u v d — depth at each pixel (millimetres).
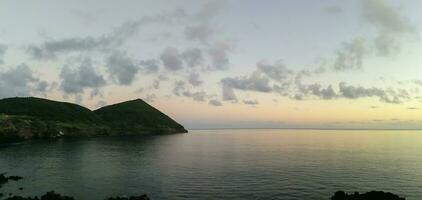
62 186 65500
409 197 57438
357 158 116188
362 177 75500
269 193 59781
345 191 61469
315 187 64625
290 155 127438
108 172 83062
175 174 80125
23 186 65062
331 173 81125
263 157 119562
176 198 56500
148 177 75875
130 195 58500
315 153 136875
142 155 126312
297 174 79625
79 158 113125
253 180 71812
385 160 109875
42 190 61750
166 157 119500
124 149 152375
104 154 128375
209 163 101438
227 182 69688
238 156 123562
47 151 134875
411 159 113188
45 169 87312
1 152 129500
